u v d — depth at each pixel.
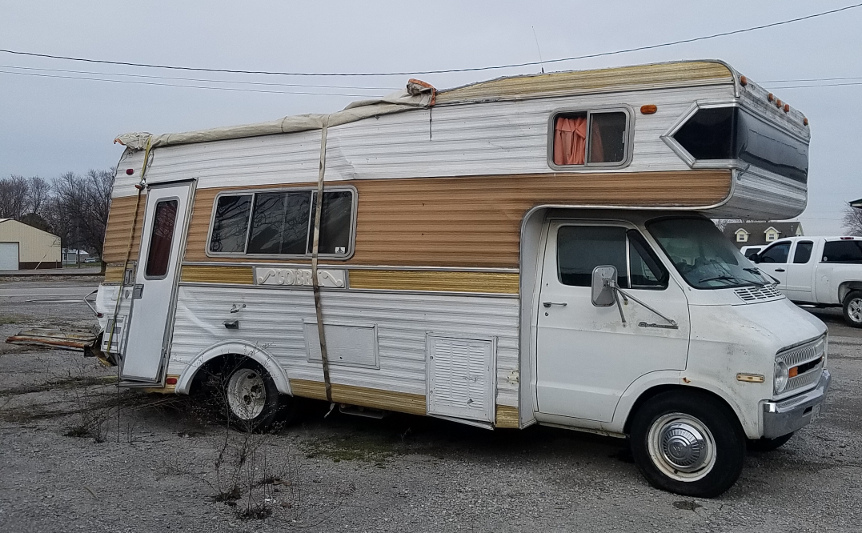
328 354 6.21
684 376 4.87
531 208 5.33
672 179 4.86
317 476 5.38
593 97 5.12
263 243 6.59
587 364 5.21
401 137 5.91
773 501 4.88
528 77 5.41
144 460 5.70
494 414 5.43
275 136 6.61
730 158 4.68
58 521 4.38
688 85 4.83
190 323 6.91
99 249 59.22
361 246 6.03
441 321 5.65
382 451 6.06
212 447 6.15
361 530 4.35
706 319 4.83
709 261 5.31
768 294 5.48
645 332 5.00
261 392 6.77
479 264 5.50
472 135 5.58
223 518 4.49
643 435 5.08
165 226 7.20
